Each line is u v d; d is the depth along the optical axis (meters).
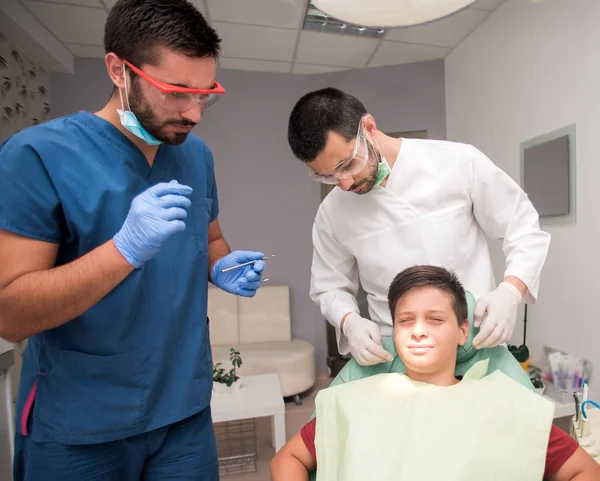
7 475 1.45
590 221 2.15
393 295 0.97
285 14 2.87
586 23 2.15
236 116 3.78
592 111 2.12
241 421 2.86
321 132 0.96
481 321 1.00
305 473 0.90
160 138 0.86
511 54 2.75
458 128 3.44
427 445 0.80
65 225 0.87
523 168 2.65
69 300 0.72
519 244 1.11
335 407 0.92
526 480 0.76
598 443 1.12
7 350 1.46
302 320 3.89
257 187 3.82
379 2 1.00
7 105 2.80
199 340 1.03
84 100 3.52
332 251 1.32
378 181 1.13
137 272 0.89
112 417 0.88
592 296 2.15
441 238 1.14
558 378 2.23
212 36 0.78
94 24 2.98
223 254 1.23
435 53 3.53
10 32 2.77
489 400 0.85
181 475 0.99
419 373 0.95
